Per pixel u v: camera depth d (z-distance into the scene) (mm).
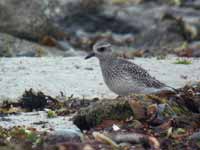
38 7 34156
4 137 15562
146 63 24422
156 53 29781
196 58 26500
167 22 36594
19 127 16375
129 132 15523
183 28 36281
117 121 16078
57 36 35375
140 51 30312
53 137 14867
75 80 21672
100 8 42375
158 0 48375
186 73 22812
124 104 16219
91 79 21828
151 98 16828
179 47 32250
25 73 22406
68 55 29922
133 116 16172
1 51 28750
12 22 33344
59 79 21750
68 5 40531
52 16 35406
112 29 41969
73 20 40781
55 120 17344
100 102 16469
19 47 29406
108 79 18734
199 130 16000
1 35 30078
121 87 18484
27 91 19344
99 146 14547
